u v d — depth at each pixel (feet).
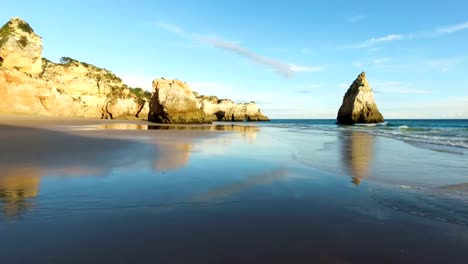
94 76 220.43
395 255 11.71
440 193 21.67
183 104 165.78
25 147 40.55
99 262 10.57
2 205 16.89
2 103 126.52
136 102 233.35
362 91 236.63
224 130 107.65
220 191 21.13
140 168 28.58
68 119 140.26
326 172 29.37
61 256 10.96
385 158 39.47
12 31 147.95
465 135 85.87
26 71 148.56
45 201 17.80
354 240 13.07
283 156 40.27
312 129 132.36
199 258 11.08
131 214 15.89
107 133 70.23
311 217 16.01
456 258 11.53
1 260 10.55
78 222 14.53
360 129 131.95
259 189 22.04
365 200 19.61
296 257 11.38
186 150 42.93
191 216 15.80
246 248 12.05
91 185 21.77
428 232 14.11
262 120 393.50
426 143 60.70
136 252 11.43
